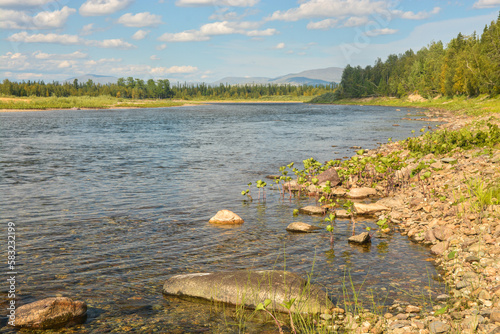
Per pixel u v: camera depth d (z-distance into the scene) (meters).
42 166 20.88
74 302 6.19
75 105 120.56
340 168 17.34
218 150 27.58
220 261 8.38
